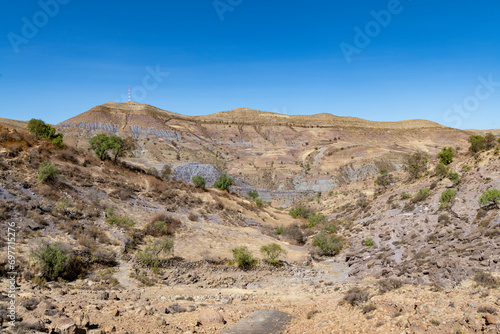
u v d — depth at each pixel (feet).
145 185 157.69
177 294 71.20
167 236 111.75
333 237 148.77
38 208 94.07
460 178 154.30
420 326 36.50
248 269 100.48
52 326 38.19
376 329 39.93
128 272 82.53
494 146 187.73
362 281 88.43
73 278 72.74
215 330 48.44
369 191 260.01
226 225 152.35
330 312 52.49
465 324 33.91
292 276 100.53
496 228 83.76
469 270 61.87
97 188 129.70
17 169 109.60
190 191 176.96
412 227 123.85
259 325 51.44
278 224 201.46
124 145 181.47
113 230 102.42
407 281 69.15
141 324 45.83
